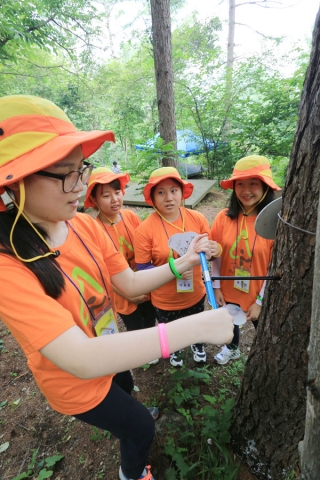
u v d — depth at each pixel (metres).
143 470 1.36
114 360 0.71
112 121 12.02
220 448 1.39
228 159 6.91
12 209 0.81
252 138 6.22
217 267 1.97
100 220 2.09
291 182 0.94
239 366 2.06
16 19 6.43
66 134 0.79
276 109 5.87
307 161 0.85
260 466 1.37
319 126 0.79
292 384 1.12
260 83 6.47
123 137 10.60
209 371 2.03
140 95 9.52
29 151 0.73
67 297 0.93
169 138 4.88
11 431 1.86
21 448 1.75
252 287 1.80
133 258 2.20
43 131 0.75
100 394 1.07
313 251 0.90
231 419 1.49
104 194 1.93
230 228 1.87
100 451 1.64
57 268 0.89
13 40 6.61
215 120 7.01
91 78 11.38
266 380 1.21
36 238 0.83
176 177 1.79
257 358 1.25
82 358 0.70
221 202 5.91
